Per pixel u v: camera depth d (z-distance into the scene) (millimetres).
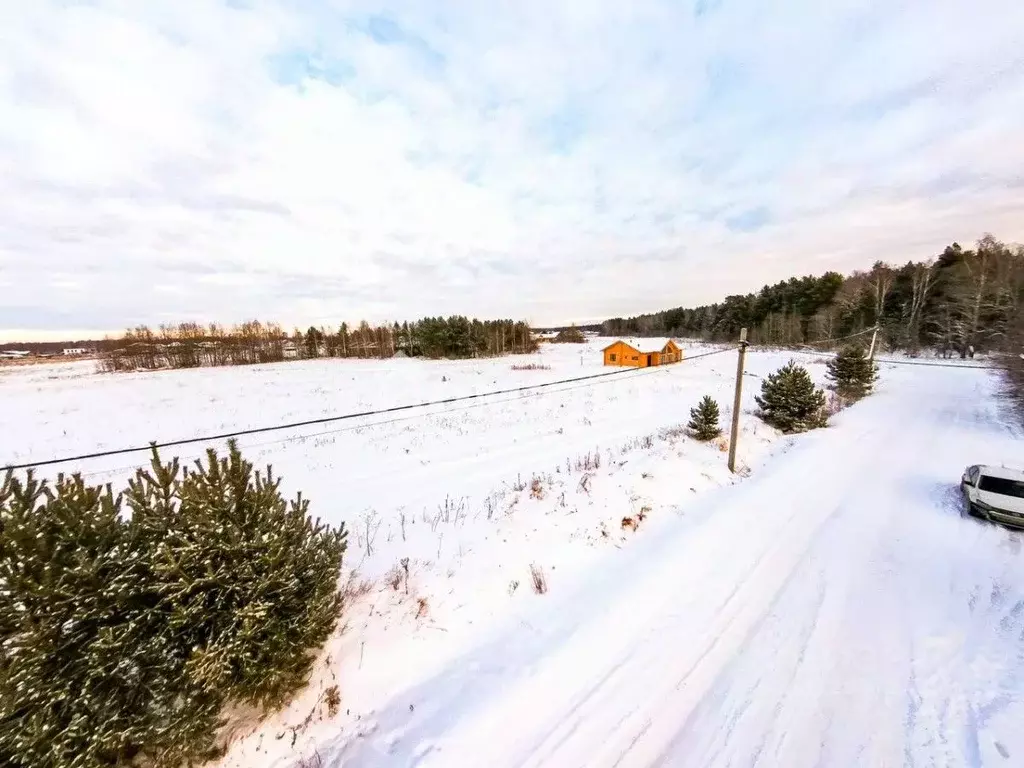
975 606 7031
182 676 3941
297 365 57844
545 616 6723
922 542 9180
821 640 6203
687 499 11195
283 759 4445
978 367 38750
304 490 12859
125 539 4047
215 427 21094
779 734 4738
